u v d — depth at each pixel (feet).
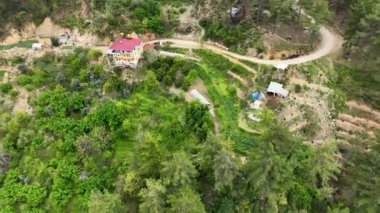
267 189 233.14
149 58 326.24
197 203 220.23
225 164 224.94
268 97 311.88
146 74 318.45
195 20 367.25
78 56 339.98
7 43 374.22
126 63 322.34
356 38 330.95
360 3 331.77
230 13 357.61
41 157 275.18
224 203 242.58
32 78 326.44
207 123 280.92
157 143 243.81
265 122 278.26
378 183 236.43
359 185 258.57
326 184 273.13
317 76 325.01
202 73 321.32
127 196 246.27
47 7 382.22
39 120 290.97
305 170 259.60
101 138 272.10
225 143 234.79
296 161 250.57
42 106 301.43
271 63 327.47
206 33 353.92
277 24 351.67
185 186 223.92
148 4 367.25
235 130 286.87
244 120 293.84
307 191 263.90
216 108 301.43
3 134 293.43
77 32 367.45
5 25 379.55
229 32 346.74
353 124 316.19
